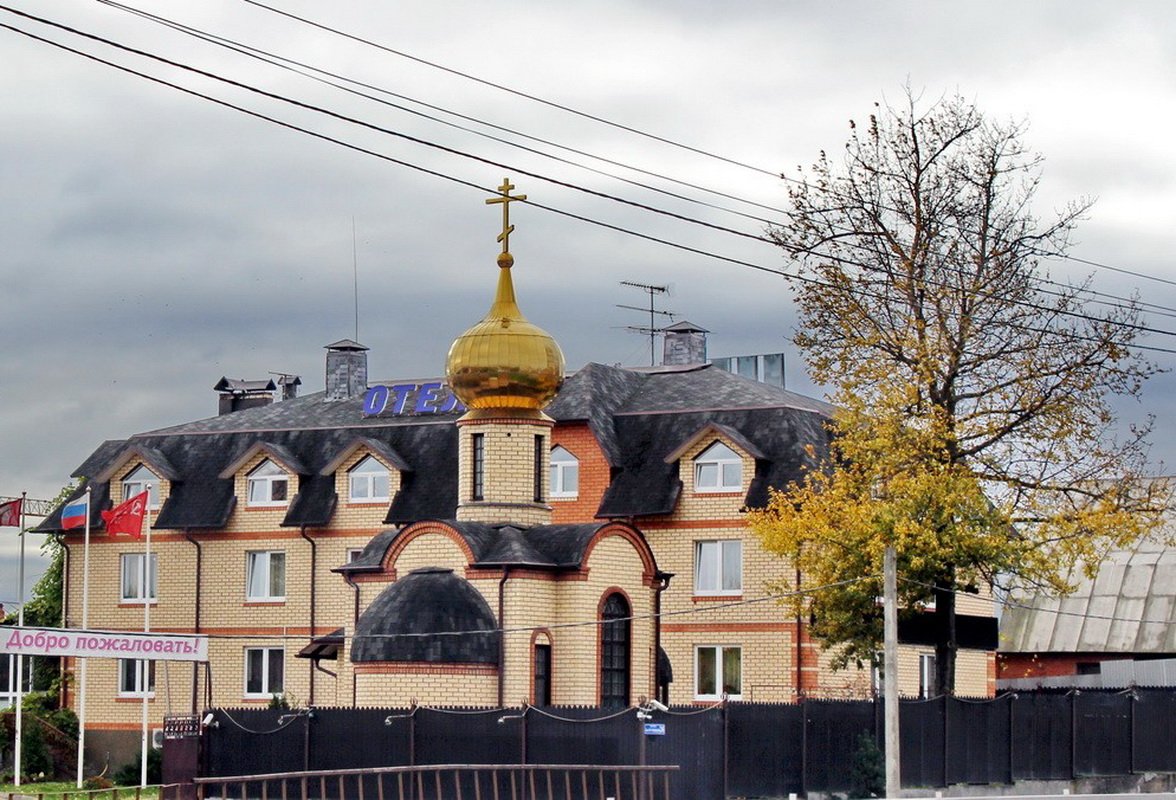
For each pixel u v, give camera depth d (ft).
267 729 159.12
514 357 181.57
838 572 174.29
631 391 236.22
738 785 151.23
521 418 182.70
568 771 147.54
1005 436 174.70
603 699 177.27
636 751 147.64
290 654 232.32
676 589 215.72
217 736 160.86
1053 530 171.01
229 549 237.45
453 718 153.38
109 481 244.63
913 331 173.68
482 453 183.83
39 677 269.85
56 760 220.84
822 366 175.73
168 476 241.14
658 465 220.02
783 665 209.36
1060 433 172.55
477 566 172.86
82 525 223.51
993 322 174.40
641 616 182.50
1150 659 258.98
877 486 175.22
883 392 172.14
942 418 171.01
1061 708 185.68
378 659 168.45
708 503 215.72
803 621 208.85
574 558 175.01
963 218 176.35
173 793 154.30
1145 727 196.13
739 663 212.23
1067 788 183.32
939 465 170.30
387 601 171.94
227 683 234.79
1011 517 172.76
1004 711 178.29
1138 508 174.29
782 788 154.61
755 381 241.76
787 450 215.31
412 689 167.53
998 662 272.10
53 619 281.74
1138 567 267.59
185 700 236.22
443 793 151.64
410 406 244.22
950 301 174.29
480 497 183.52
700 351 255.91
